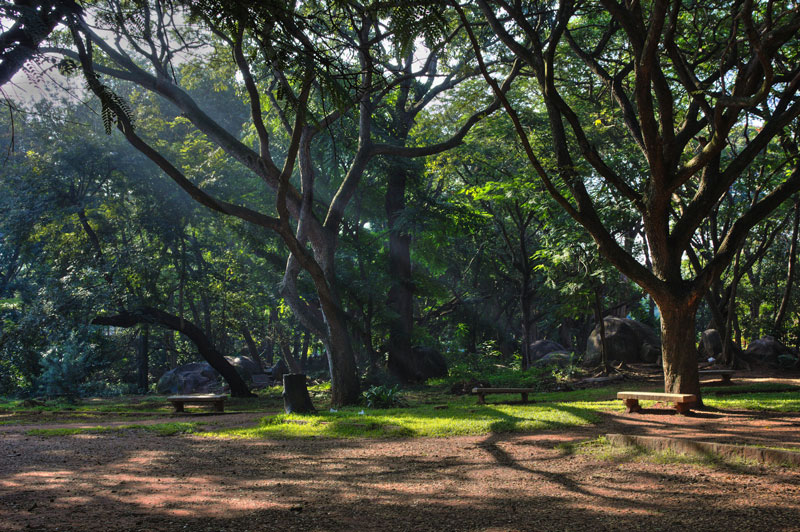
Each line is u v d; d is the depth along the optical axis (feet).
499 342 132.57
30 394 82.33
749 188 72.90
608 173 42.24
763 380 65.87
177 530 16.15
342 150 77.41
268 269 92.43
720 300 89.20
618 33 68.39
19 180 78.64
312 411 46.70
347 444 31.96
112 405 68.74
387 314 86.58
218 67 51.88
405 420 40.11
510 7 44.14
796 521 15.74
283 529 16.33
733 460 22.86
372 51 48.19
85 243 87.66
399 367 89.66
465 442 31.48
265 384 103.04
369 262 90.74
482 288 139.95
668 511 17.22
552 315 126.72
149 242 87.30
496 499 19.40
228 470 25.13
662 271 41.70
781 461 21.98
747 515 16.42
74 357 79.36
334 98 16.26
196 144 86.89
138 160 79.56
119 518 17.34
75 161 77.00
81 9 19.90
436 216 87.25
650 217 40.88
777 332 89.04
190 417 49.47
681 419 36.35
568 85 75.46
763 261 126.11
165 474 24.32
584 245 69.77
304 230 56.03
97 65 53.42
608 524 16.25
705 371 62.18
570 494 19.76
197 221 87.04
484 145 100.99
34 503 19.02
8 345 80.74
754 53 36.73
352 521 17.13
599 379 72.23
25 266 119.03
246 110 107.04
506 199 82.33
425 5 15.90
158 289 89.20
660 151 38.47
